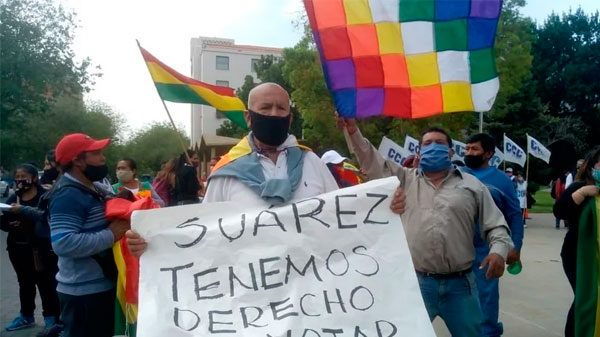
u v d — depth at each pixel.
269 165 3.11
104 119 44.59
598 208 4.16
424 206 3.70
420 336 2.74
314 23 3.54
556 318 6.29
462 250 3.62
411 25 3.53
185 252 2.91
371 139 21.98
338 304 2.81
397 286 2.85
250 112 3.04
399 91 3.52
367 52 3.53
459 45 3.51
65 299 3.57
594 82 51.66
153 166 55.91
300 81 22.92
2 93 24.06
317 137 23.20
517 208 4.96
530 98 32.72
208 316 2.78
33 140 34.84
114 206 3.48
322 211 2.97
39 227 5.46
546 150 16.45
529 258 10.38
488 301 5.03
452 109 3.50
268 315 2.79
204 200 3.15
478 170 5.15
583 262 4.22
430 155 3.70
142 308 2.78
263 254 2.91
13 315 6.77
